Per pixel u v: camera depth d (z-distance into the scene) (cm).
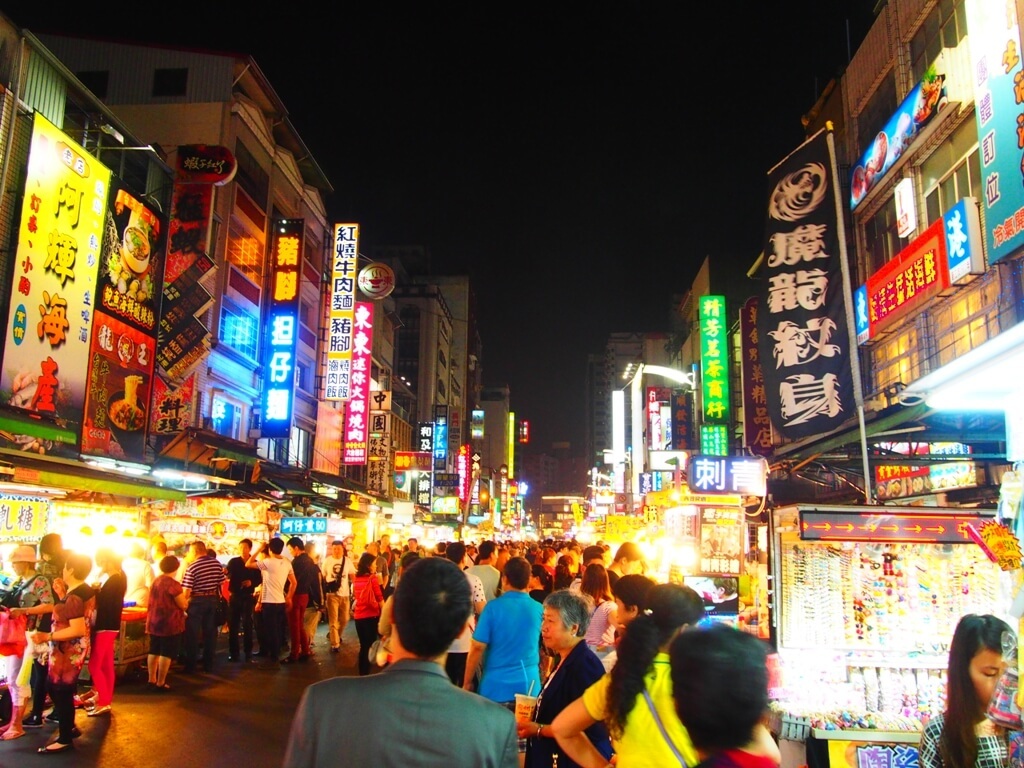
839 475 1388
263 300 2455
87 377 1431
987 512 585
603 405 15300
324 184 3098
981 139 1114
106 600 951
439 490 5081
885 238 1759
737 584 1018
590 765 373
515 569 652
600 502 4853
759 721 219
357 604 1209
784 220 1328
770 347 1306
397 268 7181
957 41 1468
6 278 1243
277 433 2341
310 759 246
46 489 1177
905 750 530
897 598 588
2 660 828
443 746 241
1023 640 369
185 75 2312
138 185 1767
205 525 1755
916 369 1480
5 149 1275
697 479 1041
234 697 1058
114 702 1012
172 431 1752
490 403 11644
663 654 344
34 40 1362
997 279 1209
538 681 626
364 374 3033
